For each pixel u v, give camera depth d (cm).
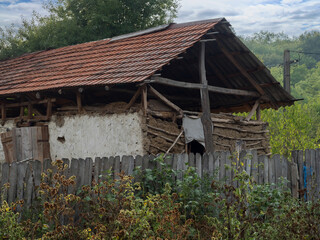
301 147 1864
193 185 687
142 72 1020
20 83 1360
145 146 1028
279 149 1873
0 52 2695
